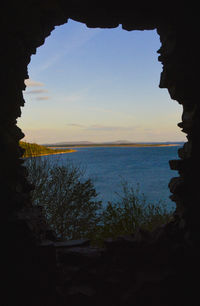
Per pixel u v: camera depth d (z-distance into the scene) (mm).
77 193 5199
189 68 2930
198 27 2855
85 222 5121
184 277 2770
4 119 2801
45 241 2891
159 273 2795
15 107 3025
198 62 2885
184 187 2898
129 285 2822
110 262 2936
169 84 3127
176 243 2916
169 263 2834
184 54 2943
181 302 2715
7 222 2658
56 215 5141
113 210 4688
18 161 3084
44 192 5344
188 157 2908
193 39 2900
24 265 2678
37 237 2816
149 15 3092
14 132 3072
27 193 3385
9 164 2787
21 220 2670
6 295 2637
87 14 3137
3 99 2727
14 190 2877
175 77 2988
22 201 3023
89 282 2906
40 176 5320
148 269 2850
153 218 4582
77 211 5176
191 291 2738
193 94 2918
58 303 2689
